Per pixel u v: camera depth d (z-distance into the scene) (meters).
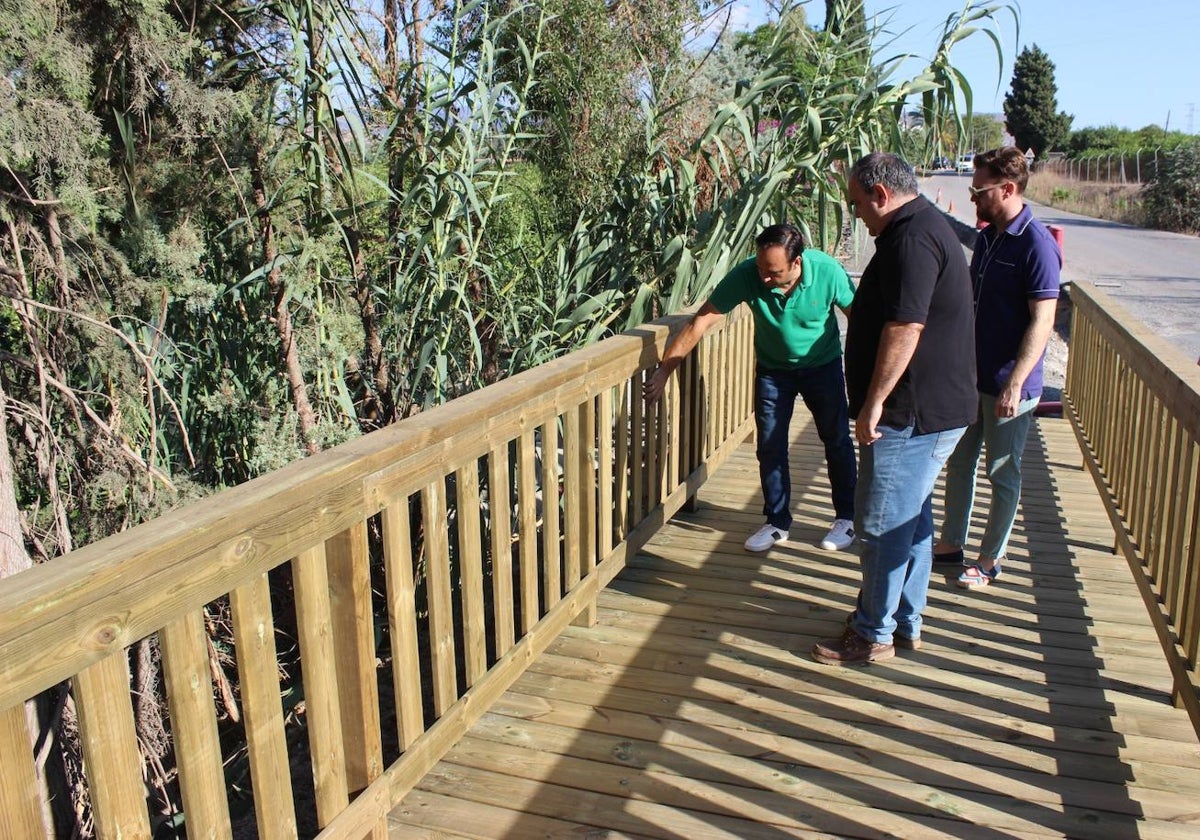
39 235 3.28
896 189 2.70
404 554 2.14
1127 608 3.47
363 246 4.46
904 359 2.69
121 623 1.37
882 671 3.02
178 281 3.79
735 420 5.11
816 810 2.32
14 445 3.51
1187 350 9.98
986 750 2.57
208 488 3.93
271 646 1.71
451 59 3.96
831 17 4.27
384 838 2.12
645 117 4.88
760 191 3.90
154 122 3.77
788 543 4.16
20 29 2.99
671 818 2.30
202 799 1.56
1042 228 3.31
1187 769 2.46
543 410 2.81
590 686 2.94
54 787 2.95
